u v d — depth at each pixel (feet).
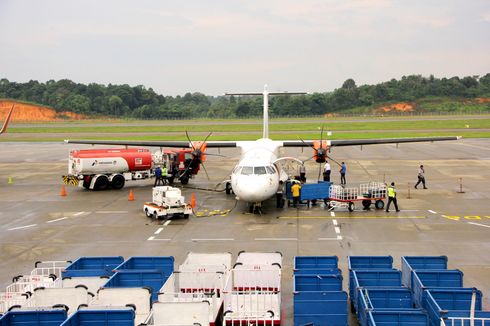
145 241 83.05
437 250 75.10
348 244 79.00
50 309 44.83
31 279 57.21
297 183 109.81
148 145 148.05
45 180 153.38
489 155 199.72
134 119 567.59
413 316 42.06
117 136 306.55
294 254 74.23
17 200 121.29
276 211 104.73
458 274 52.80
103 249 78.84
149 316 44.78
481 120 406.00
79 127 413.80
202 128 364.38
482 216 97.09
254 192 95.40
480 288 59.67
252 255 61.57
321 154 119.44
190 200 117.80
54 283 54.34
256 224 93.45
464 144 247.70
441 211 102.06
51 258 74.64
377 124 372.99
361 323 47.98
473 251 74.43
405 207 106.63
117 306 45.83
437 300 47.11
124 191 131.95
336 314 46.91
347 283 61.62
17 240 85.25
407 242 79.61
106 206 112.57
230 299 51.72
